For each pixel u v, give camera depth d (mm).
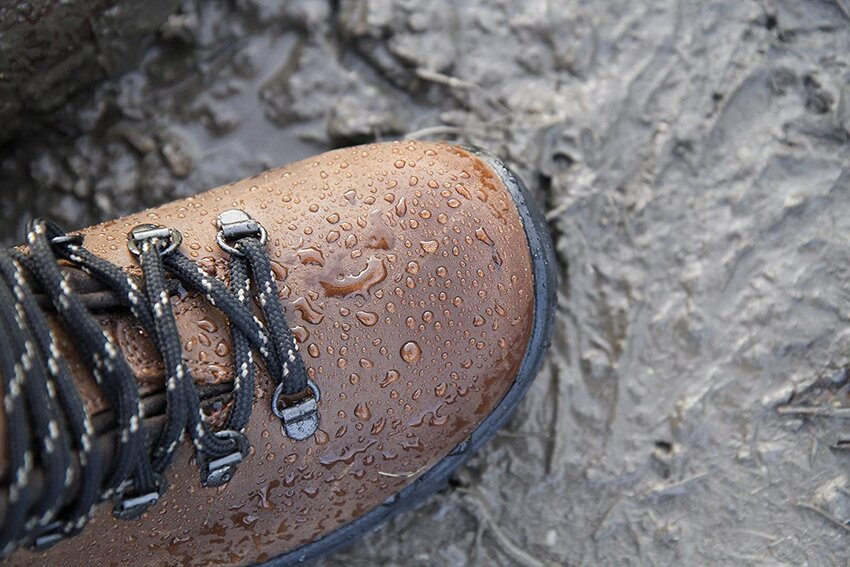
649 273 587
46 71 573
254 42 613
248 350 460
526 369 521
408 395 489
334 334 476
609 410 576
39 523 421
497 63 608
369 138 604
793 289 581
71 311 433
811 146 595
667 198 592
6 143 611
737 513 563
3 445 411
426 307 487
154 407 445
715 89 601
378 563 562
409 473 510
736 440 569
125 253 467
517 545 565
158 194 604
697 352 580
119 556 473
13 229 611
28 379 416
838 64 604
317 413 476
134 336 450
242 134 609
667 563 560
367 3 608
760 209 589
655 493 565
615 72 605
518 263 503
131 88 612
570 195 591
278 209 490
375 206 492
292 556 519
